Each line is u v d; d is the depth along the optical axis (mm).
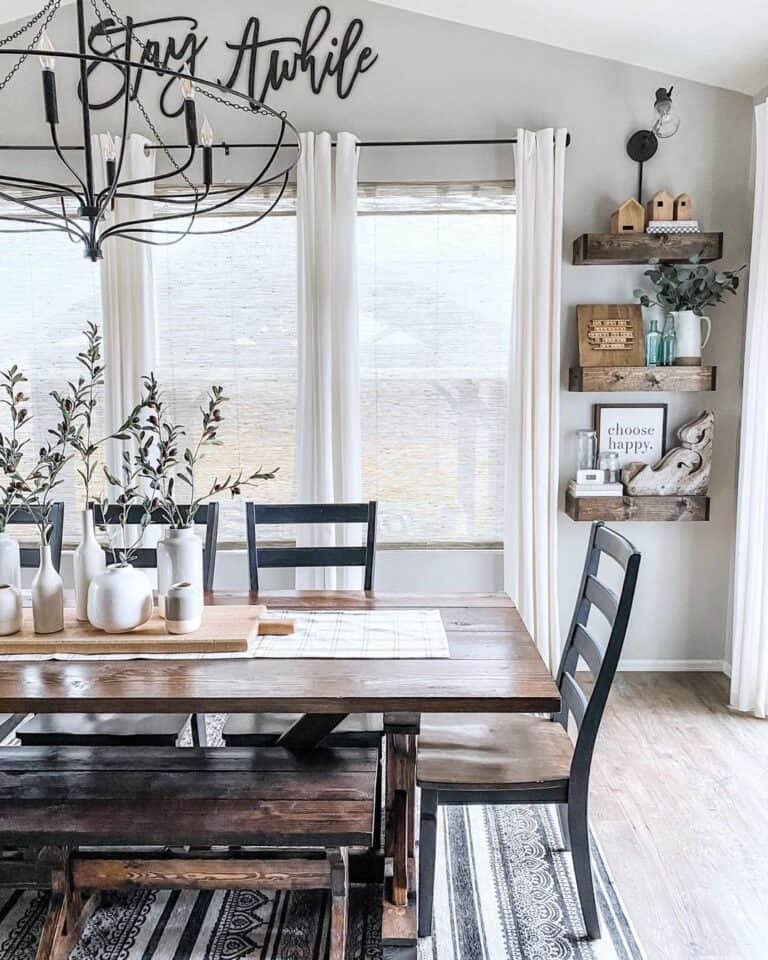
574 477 3682
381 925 2074
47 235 3660
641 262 3443
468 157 3537
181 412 3729
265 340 3682
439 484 3760
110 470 3598
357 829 1777
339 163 3432
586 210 3557
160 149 3543
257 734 2234
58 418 3758
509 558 3637
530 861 2371
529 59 3492
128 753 2119
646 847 2418
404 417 3723
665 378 3426
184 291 3666
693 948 2006
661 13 3033
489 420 3717
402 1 3422
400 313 3662
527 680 1875
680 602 3764
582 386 3432
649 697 3490
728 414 3645
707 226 3557
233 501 3783
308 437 3557
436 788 1973
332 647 2104
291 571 3766
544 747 2127
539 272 3445
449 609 2432
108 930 2094
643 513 3494
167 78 3506
